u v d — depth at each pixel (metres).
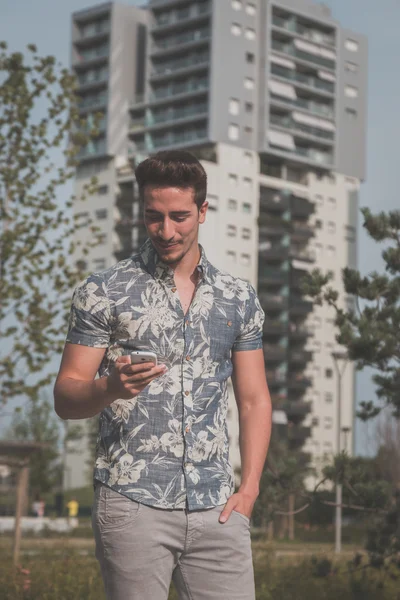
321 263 106.50
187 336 3.67
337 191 109.06
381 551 10.16
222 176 98.88
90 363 3.69
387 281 9.65
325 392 102.00
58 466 56.47
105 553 3.63
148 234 3.67
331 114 108.81
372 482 9.80
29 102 17.39
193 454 3.61
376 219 9.60
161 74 103.50
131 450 3.60
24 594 10.95
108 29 106.25
